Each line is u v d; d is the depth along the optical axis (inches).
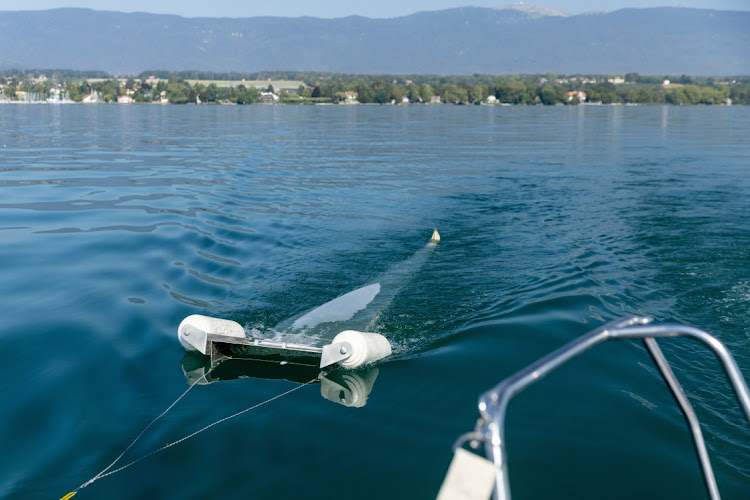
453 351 266.4
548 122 2199.8
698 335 83.5
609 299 326.6
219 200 606.2
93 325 290.4
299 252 415.8
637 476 179.3
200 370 250.7
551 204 589.3
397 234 466.6
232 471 183.0
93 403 221.8
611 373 243.0
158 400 225.6
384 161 938.1
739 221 512.7
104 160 935.0
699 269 380.2
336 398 228.2
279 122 2117.4
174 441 198.7
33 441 197.6
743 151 1090.1
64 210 553.6
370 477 179.8
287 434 202.8
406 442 197.6
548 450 191.3
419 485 176.1
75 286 344.8
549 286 346.9
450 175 788.0
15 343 268.8
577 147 1182.9
